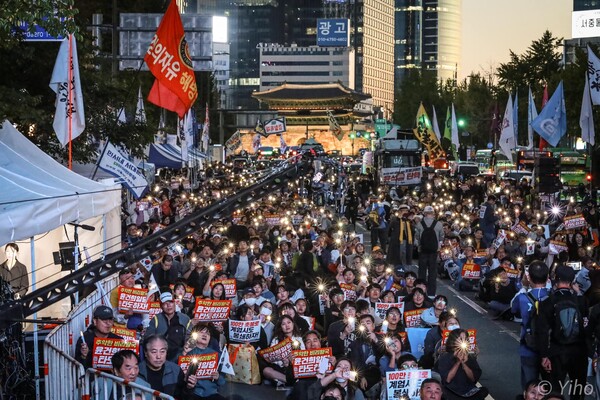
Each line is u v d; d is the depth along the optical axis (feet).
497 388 51.60
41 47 85.92
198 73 304.71
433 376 39.24
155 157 155.53
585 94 138.00
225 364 40.24
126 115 102.32
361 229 155.02
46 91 87.40
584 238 90.17
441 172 258.98
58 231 63.98
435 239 83.35
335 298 55.16
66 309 60.34
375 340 46.06
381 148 211.61
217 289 52.70
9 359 41.01
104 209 57.82
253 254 73.41
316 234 92.07
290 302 53.57
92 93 94.58
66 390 37.47
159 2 198.70
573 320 39.34
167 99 91.81
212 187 166.50
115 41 119.96
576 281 61.57
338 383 38.06
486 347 62.95
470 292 88.79
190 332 43.60
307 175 24.11
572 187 192.54
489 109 351.25
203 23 125.70
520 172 219.61
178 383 37.29
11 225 41.39
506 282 73.15
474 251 88.02
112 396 35.29
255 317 49.08
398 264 89.15
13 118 76.02
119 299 47.57
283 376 46.06
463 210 130.72
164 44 86.94
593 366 45.01
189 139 166.91
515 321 72.84
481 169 298.15
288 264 79.15
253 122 469.16
